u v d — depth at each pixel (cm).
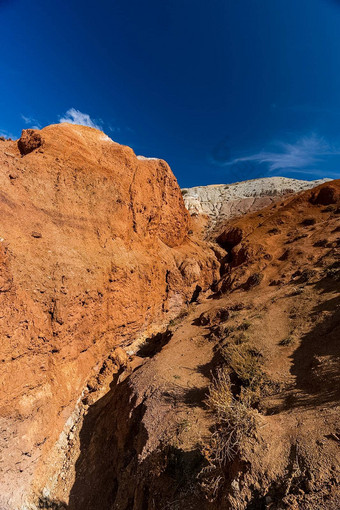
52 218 1338
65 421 1081
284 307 1216
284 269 1881
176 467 592
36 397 957
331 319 906
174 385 909
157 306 1953
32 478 889
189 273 2270
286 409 581
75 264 1268
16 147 1659
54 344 1065
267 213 4072
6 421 847
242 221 4103
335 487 367
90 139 1939
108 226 1627
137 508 631
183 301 2194
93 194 1620
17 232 1117
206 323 1518
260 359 839
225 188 7969
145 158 2638
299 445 459
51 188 1416
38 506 853
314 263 1723
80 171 1609
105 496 797
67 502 865
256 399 664
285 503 385
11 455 848
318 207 3130
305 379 661
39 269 1094
